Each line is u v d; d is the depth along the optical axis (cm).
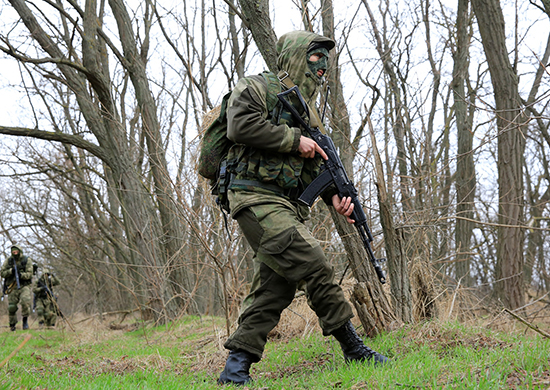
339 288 316
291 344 499
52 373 434
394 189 601
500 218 767
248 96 308
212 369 416
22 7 1071
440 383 250
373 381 264
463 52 1184
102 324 1152
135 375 386
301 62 331
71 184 1741
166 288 951
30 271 1238
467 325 458
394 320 437
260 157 309
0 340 915
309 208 342
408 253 521
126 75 1451
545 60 1159
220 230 591
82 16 1053
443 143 1088
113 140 1059
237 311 630
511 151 755
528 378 229
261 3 421
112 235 1595
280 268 310
